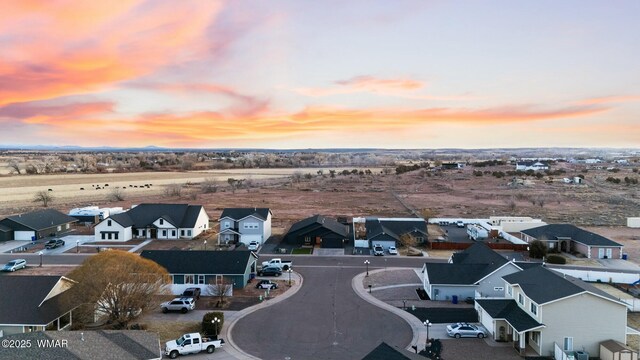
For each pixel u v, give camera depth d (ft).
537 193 479.41
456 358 120.67
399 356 95.20
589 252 228.84
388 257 231.50
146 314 148.87
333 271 205.67
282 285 184.65
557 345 122.31
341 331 139.03
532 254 227.81
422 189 539.70
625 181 542.98
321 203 430.20
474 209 391.24
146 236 275.39
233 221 266.16
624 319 122.11
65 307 131.23
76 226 308.60
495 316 133.80
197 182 641.81
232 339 133.08
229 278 178.91
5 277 137.08
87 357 92.68
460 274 170.91
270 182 638.12
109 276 132.77
